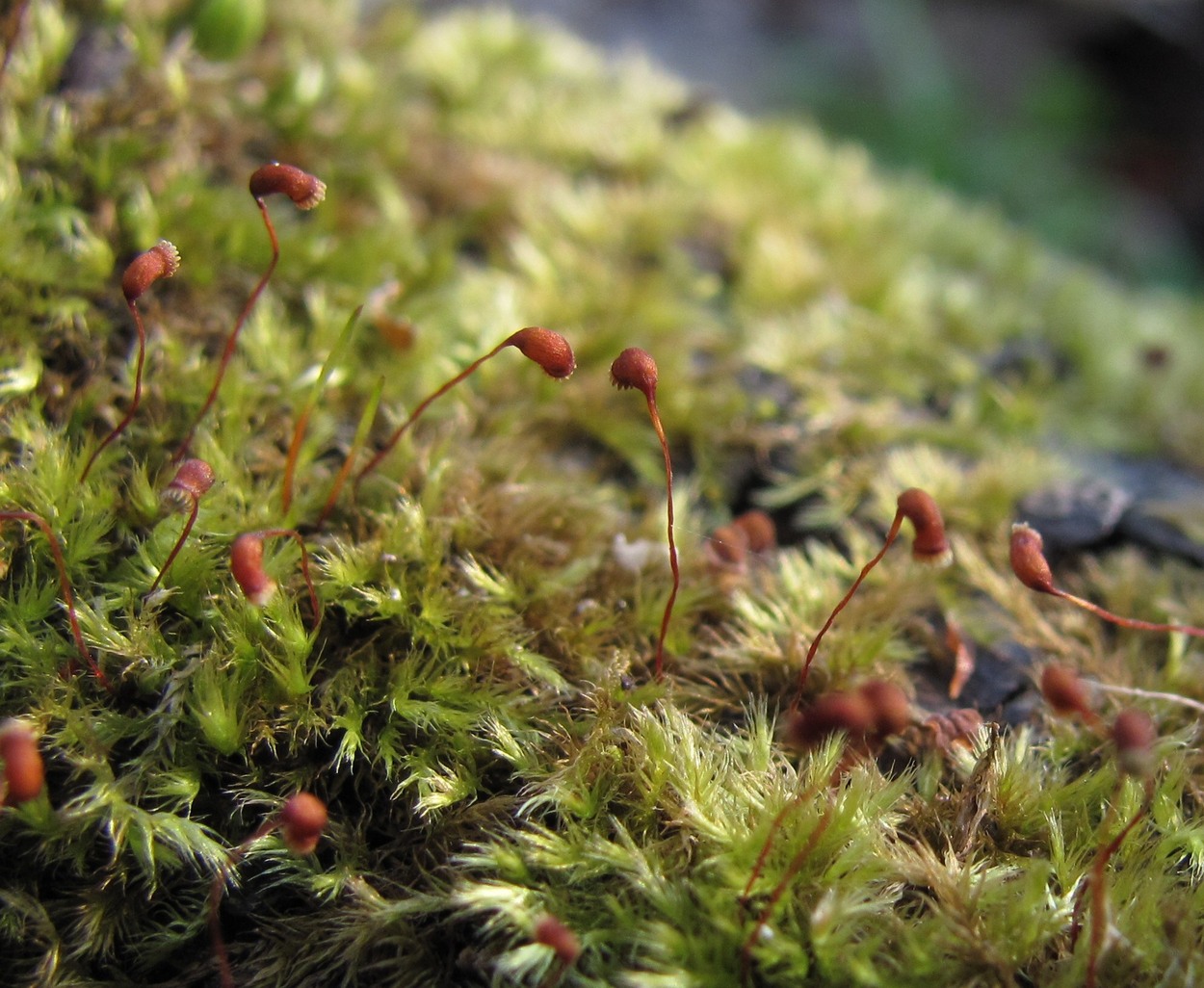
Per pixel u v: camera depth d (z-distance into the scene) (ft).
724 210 0.34
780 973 0.22
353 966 0.23
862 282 0.32
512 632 0.25
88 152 0.28
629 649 0.25
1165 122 0.69
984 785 0.24
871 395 0.30
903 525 0.28
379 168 0.31
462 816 0.24
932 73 0.65
